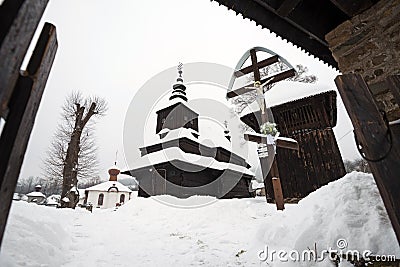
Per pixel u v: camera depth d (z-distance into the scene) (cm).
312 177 784
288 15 265
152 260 355
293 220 353
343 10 262
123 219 640
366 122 150
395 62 232
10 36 70
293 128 853
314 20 284
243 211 670
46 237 337
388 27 240
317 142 805
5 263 228
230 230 531
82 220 579
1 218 72
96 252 375
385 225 237
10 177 76
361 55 260
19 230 296
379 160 142
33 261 264
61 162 1689
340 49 279
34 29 85
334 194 318
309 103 845
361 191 296
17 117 79
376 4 252
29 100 84
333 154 774
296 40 310
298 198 781
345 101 158
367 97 158
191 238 483
